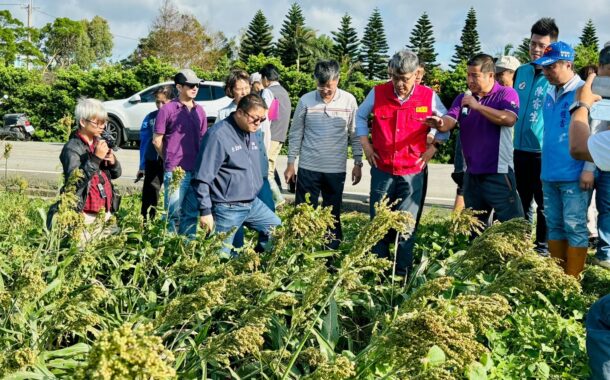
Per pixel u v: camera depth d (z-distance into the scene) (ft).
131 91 86.38
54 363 10.50
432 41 169.07
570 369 13.92
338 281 10.95
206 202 16.70
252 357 11.56
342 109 21.38
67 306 10.25
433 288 10.85
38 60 237.66
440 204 35.19
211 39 200.03
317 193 21.83
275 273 13.26
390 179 18.86
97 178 17.21
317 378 8.73
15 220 15.79
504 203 19.01
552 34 21.13
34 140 87.04
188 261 12.87
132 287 13.26
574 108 13.23
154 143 21.88
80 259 12.37
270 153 25.82
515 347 14.33
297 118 21.84
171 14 194.18
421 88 18.83
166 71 86.12
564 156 17.79
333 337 12.39
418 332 8.81
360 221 26.78
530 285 12.93
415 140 18.65
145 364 5.98
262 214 18.02
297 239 13.73
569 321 15.48
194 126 22.09
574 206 17.79
